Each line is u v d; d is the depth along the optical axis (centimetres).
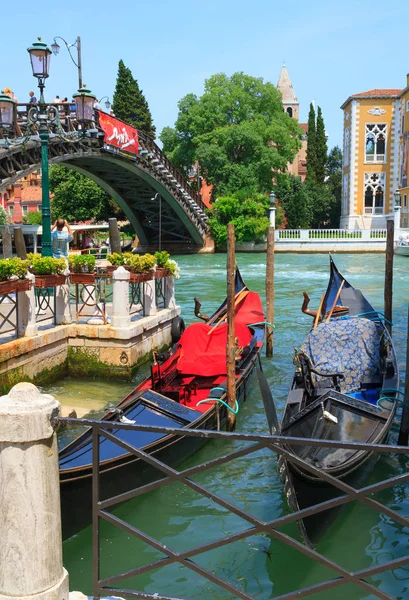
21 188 5278
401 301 1745
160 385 734
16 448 254
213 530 514
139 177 3152
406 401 675
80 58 1902
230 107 3947
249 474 618
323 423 575
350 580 266
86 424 267
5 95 1111
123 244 4694
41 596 260
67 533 479
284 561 473
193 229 3778
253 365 899
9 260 782
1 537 258
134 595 290
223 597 430
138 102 4759
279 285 2138
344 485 256
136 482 548
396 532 509
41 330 870
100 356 910
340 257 3388
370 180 4562
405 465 632
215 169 3869
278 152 4041
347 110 4753
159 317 1035
